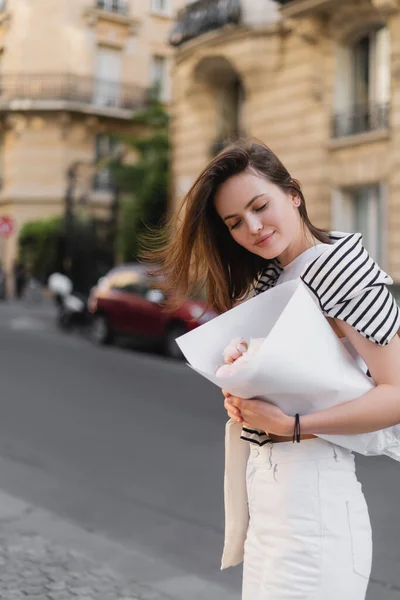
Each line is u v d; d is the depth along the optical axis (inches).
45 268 1131.3
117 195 944.9
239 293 86.1
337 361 67.6
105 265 968.9
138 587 140.8
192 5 676.7
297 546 69.9
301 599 69.4
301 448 70.9
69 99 1182.9
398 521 187.8
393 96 541.3
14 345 569.9
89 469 239.1
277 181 72.5
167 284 83.1
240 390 68.4
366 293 66.3
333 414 66.9
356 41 587.8
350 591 70.1
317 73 597.3
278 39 621.9
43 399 358.3
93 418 316.5
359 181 575.2
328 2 551.5
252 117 650.8
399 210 542.6
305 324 66.4
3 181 1232.2
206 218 78.8
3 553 156.7
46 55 1189.7
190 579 148.8
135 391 384.5
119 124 1230.3
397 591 147.9
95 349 565.3
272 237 71.9
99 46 1211.2
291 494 70.4
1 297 1122.7
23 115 1195.9
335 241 74.4
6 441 275.6
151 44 1240.2
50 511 197.0
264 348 65.1
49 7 1186.6
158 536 180.9
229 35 631.8
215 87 702.5
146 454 257.8
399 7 522.9
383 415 66.4
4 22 1217.4
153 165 925.8
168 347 519.2
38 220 1166.3
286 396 67.9
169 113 1002.1
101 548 165.6
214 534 182.9
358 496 72.1
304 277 69.1
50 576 144.3
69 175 1023.6
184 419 315.9
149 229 87.7
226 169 71.8
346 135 586.6
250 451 75.9
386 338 65.7
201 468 240.5
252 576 74.2
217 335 76.2
